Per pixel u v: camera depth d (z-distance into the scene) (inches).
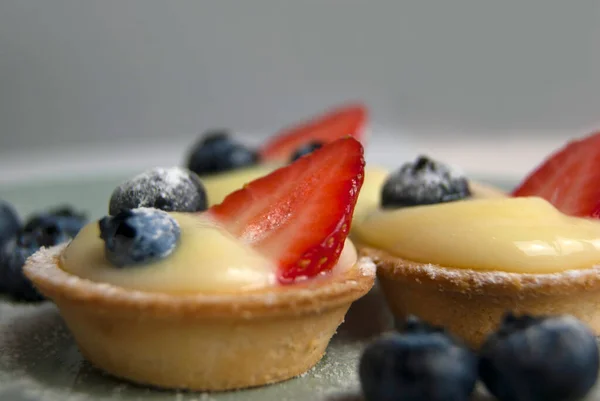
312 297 6.7
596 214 7.8
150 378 6.9
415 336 6.3
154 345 6.7
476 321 7.6
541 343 6.2
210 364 6.8
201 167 9.8
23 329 7.9
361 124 10.6
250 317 6.6
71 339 7.7
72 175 13.3
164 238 6.7
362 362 6.4
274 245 7.0
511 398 6.3
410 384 6.2
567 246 7.4
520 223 7.5
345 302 7.0
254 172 9.5
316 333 7.1
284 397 6.9
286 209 7.1
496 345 6.3
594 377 6.3
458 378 6.2
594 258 7.4
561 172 8.1
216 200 8.9
